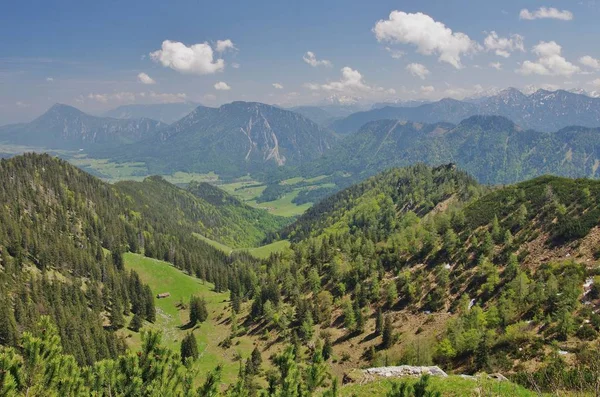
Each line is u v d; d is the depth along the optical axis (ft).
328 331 450.30
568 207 424.87
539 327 268.00
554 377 93.50
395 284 466.29
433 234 508.53
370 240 624.59
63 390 64.90
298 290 562.25
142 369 71.05
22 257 558.56
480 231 484.74
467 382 112.57
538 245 398.62
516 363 235.81
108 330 504.02
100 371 69.62
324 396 78.69
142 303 567.59
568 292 280.31
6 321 382.83
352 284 521.65
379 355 354.33
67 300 524.11
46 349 64.13
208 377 74.33
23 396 59.72
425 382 66.08
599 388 66.23
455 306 386.11
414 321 397.60
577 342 228.84
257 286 618.03
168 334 545.44
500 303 324.80
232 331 512.63
